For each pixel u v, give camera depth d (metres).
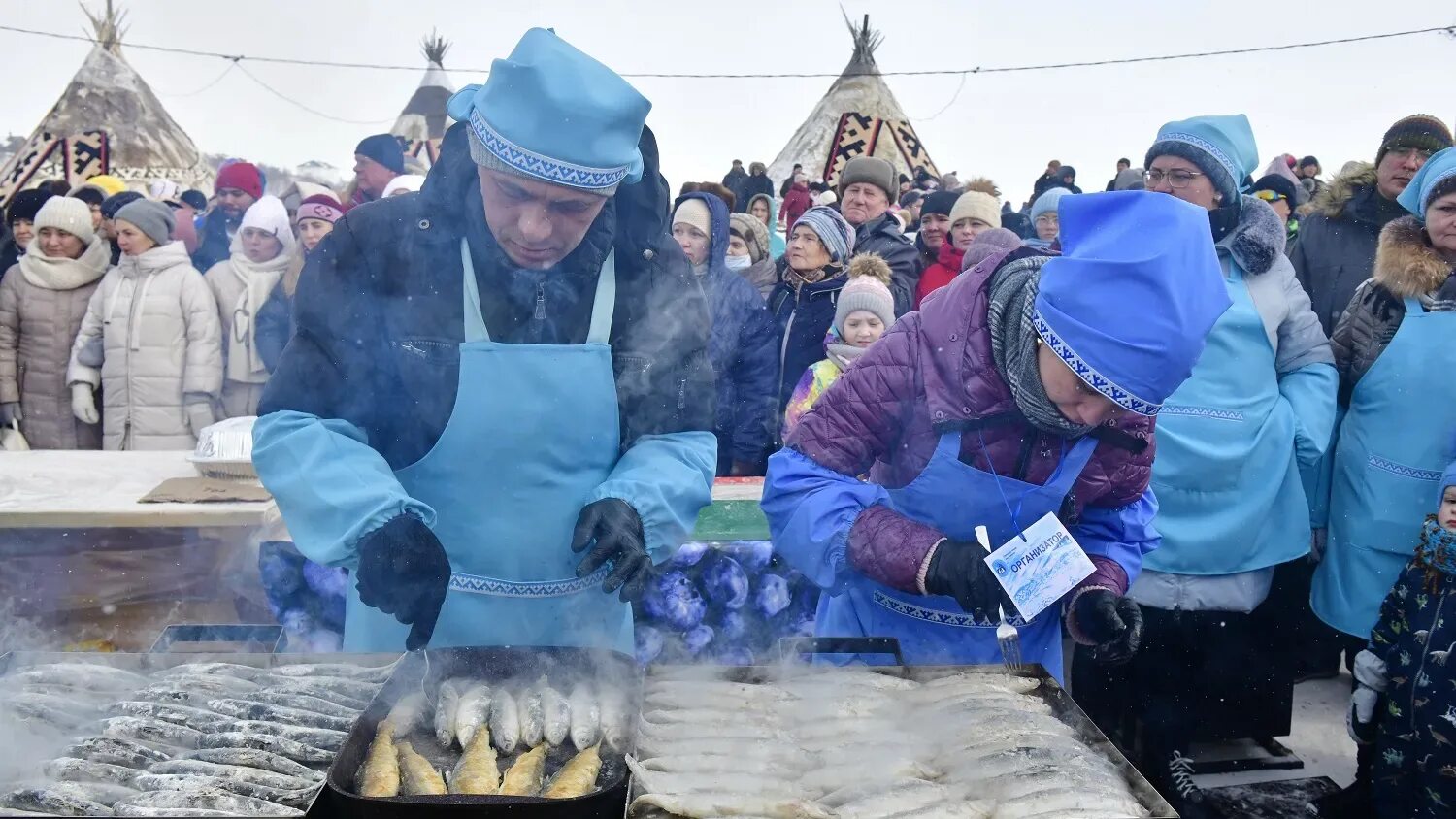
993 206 4.95
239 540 3.27
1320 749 3.85
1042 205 5.06
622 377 2.11
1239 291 3.29
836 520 2.15
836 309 4.03
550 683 2.03
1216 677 3.54
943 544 2.04
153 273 4.80
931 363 2.12
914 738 1.97
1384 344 3.38
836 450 2.25
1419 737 2.87
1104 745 1.86
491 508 2.08
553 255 1.93
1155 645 3.49
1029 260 2.04
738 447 4.26
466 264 1.97
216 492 3.18
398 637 2.24
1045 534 2.01
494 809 1.44
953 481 2.13
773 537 2.34
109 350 4.79
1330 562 3.58
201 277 4.89
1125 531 2.30
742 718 2.01
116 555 3.20
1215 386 3.26
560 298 2.01
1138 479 2.18
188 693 1.96
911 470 2.22
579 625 2.23
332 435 1.94
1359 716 3.12
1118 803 1.67
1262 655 3.62
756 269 5.19
